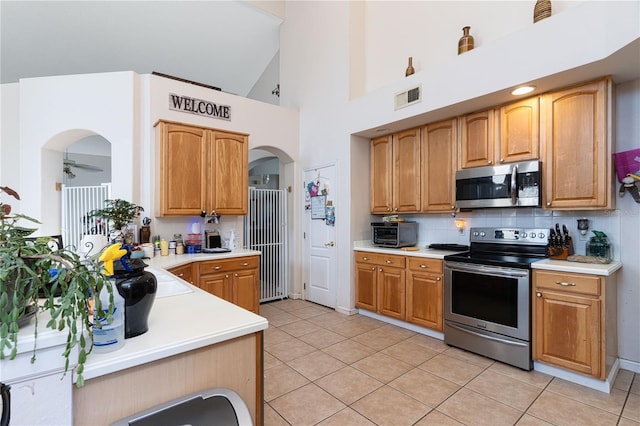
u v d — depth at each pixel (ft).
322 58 14.53
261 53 20.26
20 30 13.87
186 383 3.44
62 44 15.03
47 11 13.53
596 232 8.43
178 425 2.90
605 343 7.13
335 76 13.82
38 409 2.52
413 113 10.60
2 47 14.32
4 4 12.82
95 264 2.82
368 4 13.91
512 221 10.31
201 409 3.14
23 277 2.42
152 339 3.42
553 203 8.44
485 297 8.97
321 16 14.67
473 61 9.04
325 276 14.32
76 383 2.66
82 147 26.86
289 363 8.75
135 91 11.37
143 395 3.16
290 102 16.55
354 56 13.42
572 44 7.21
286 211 16.17
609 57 6.72
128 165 11.19
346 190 13.15
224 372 3.73
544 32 7.66
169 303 4.91
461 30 10.87
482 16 10.34
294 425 6.18
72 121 11.15
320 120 14.56
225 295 11.23
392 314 11.57
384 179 12.94
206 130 11.78
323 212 14.35
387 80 13.09
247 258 11.88
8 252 2.36
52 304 2.50
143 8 14.88
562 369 7.83
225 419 3.04
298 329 11.38
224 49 19.01
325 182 14.30
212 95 13.14
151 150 11.55
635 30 6.12
